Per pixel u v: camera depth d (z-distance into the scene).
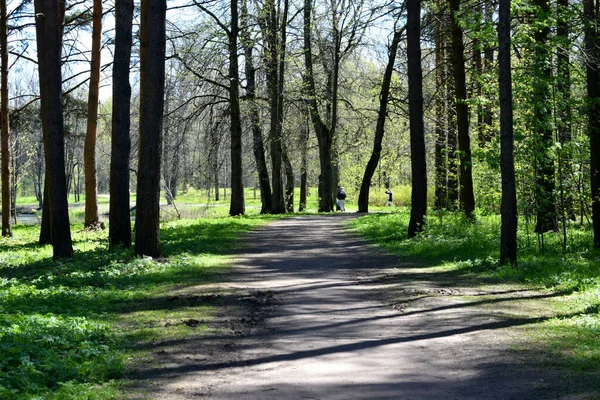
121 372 6.97
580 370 6.69
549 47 16.44
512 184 14.26
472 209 22.11
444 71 26.91
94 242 22.64
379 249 19.58
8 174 29.28
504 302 10.75
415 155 20.89
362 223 28.05
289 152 47.03
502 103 14.15
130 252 16.98
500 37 13.99
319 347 8.05
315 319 9.80
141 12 21.31
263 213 40.88
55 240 17.38
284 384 6.47
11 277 14.79
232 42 32.62
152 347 8.11
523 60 17.19
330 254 18.73
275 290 12.48
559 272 13.08
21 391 6.02
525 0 18.22
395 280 13.55
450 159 23.98
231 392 6.23
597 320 8.75
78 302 10.85
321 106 43.91
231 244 21.28
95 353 7.52
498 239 18.20
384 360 7.39
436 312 10.12
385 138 51.44
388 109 42.41
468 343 8.09
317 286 12.93
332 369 7.04
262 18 33.97
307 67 39.06
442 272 14.51
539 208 16.50
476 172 23.25
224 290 12.45
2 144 28.81
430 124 31.05
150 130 16.48
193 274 14.56
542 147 15.94
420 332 8.80
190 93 33.34
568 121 16.77
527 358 7.25
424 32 26.83
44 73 22.41
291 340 8.47
